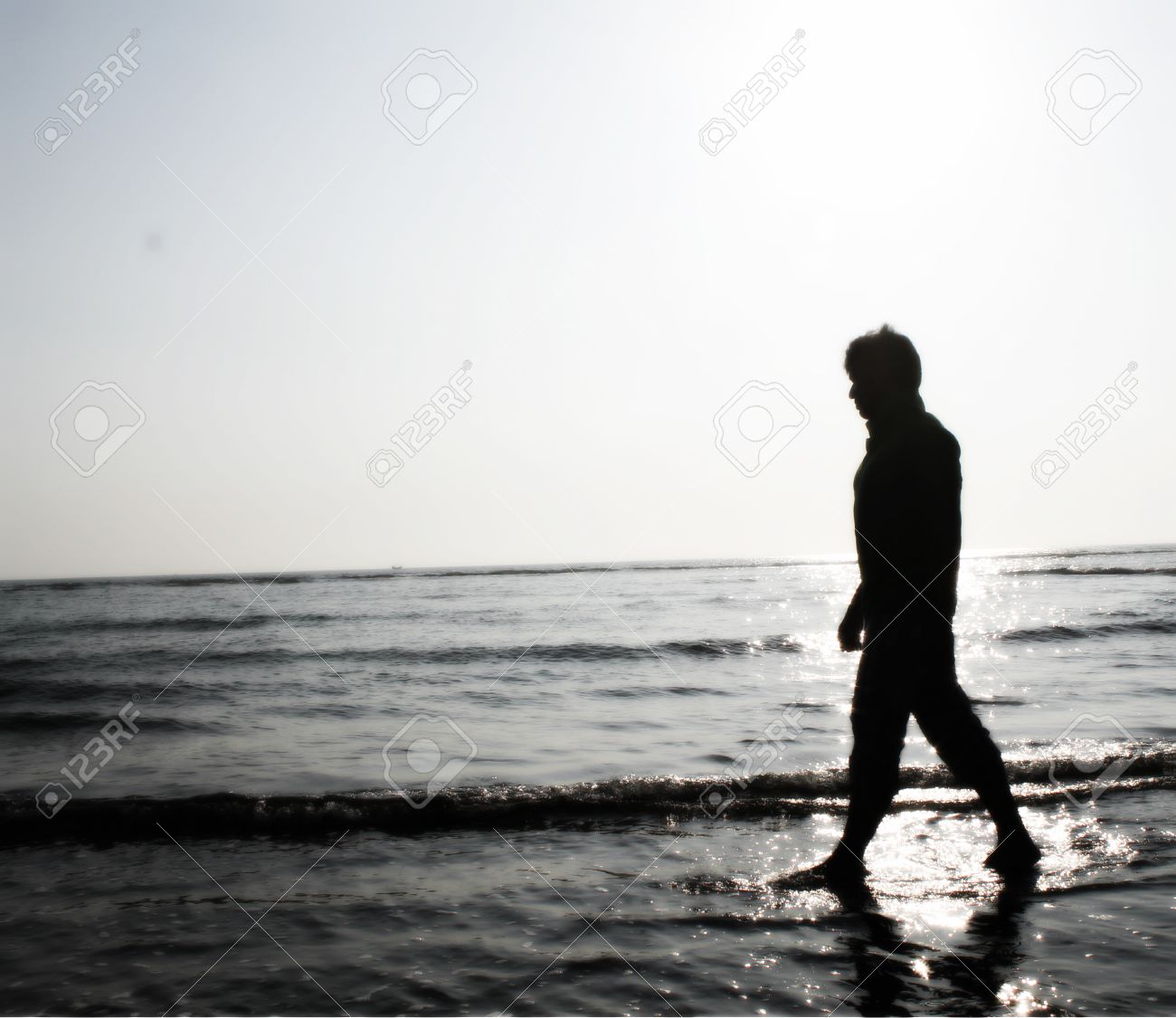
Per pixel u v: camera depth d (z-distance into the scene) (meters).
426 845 3.92
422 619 20.50
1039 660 11.32
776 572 52.12
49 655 14.01
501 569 81.44
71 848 3.92
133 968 2.62
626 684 9.70
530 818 4.32
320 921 2.99
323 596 30.53
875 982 2.45
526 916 3.02
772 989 2.42
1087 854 3.58
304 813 4.33
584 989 2.44
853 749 3.48
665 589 31.86
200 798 4.50
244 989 2.47
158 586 42.81
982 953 2.62
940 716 3.41
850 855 3.40
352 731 6.93
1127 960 2.55
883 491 3.48
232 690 9.81
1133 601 21.59
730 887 3.29
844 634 3.61
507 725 7.10
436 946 2.77
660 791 4.67
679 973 2.54
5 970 2.61
